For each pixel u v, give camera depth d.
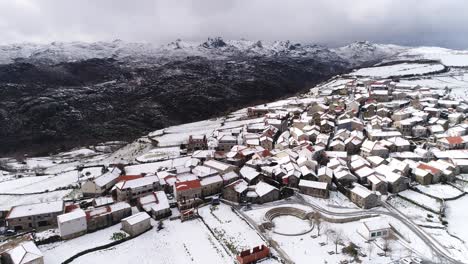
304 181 133.75
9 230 111.25
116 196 134.50
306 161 144.62
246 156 163.88
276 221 115.19
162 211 119.62
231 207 124.56
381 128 187.25
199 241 105.75
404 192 128.50
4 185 161.00
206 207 126.19
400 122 189.00
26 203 136.25
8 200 141.38
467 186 129.88
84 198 138.00
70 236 108.06
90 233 111.44
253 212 119.69
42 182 162.50
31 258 89.69
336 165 144.38
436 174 132.38
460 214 112.81
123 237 107.94
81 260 98.25
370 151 155.50
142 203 124.06
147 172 161.88
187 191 128.25
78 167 186.38
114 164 178.88
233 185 130.75
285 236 105.38
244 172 145.75
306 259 93.44
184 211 120.00
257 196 126.19
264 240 103.06
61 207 118.81
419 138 181.88
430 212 115.19
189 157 182.00
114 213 115.94
